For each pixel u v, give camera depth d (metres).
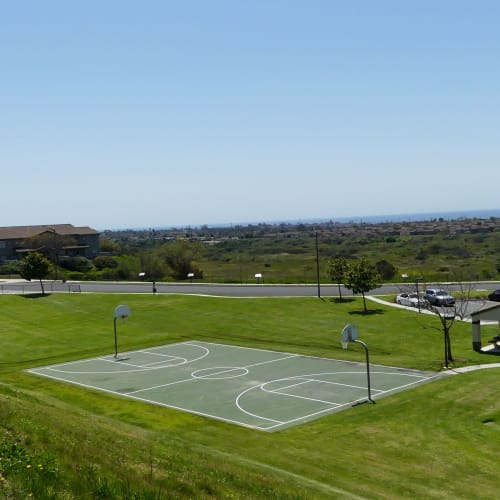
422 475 20.52
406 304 57.72
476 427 25.11
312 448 23.58
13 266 104.81
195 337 49.88
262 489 15.35
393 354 41.34
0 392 24.56
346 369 37.03
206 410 29.52
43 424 17.00
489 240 159.50
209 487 13.98
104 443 16.92
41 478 11.41
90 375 37.81
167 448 19.22
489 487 19.45
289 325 52.50
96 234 130.50
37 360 42.75
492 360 37.50
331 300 61.84
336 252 151.25
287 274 106.12
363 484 19.64
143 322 56.62
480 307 54.09
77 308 63.75
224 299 64.56
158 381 35.75
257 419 27.81
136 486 12.35
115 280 93.31
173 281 87.56
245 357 41.78
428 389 30.95
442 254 129.25
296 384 33.84
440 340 44.59
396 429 25.44
